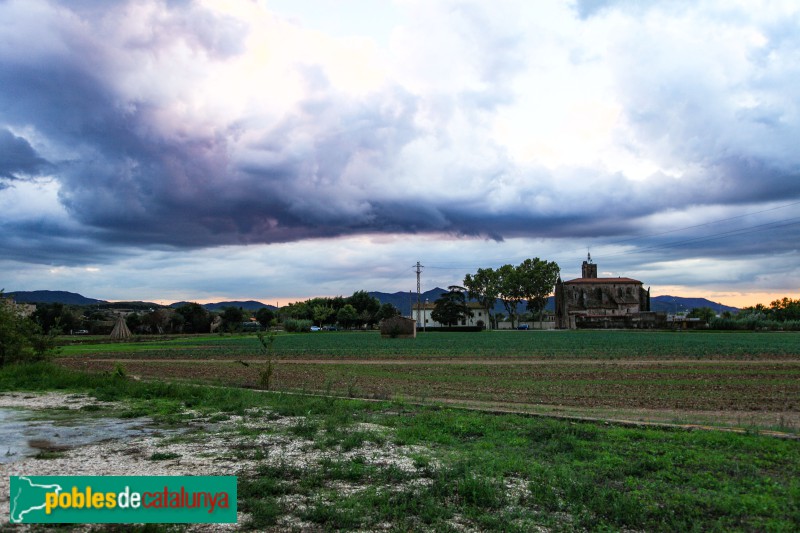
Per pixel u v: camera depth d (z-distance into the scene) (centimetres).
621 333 10506
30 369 2647
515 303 17612
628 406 1798
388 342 7344
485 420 1437
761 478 901
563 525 722
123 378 2400
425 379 2748
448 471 953
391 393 2166
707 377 2717
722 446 1130
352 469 968
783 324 10525
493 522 721
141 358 4788
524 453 1106
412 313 17538
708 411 1694
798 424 1450
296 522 738
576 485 858
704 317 14512
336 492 860
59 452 1114
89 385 2334
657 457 1034
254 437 1263
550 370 3183
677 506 775
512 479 936
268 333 2505
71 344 7694
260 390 2222
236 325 14025
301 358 4509
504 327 17875
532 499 823
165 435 1304
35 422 1481
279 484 890
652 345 5706
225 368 3644
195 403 1841
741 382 2489
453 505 801
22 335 3058
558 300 16475
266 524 725
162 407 1731
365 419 1502
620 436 1217
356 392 2145
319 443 1187
